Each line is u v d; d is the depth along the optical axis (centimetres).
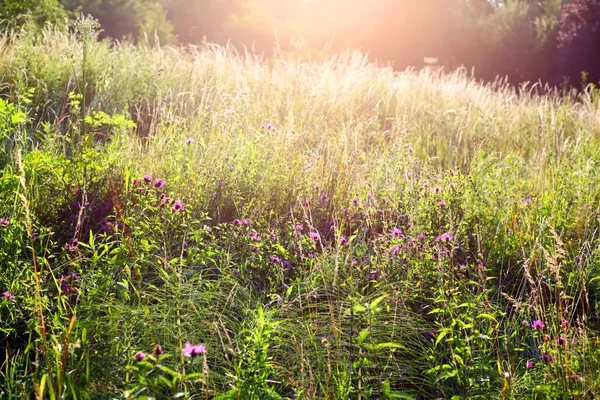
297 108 736
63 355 234
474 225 416
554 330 309
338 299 329
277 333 297
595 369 286
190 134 543
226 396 238
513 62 2736
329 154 524
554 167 560
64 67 721
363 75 934
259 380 245
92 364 256
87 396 229
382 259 354
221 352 286
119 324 281
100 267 312
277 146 500
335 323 302
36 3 1116
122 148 467
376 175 475
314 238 383
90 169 411
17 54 740
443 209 408
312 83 841
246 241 368
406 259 361
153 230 353
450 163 602
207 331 294
